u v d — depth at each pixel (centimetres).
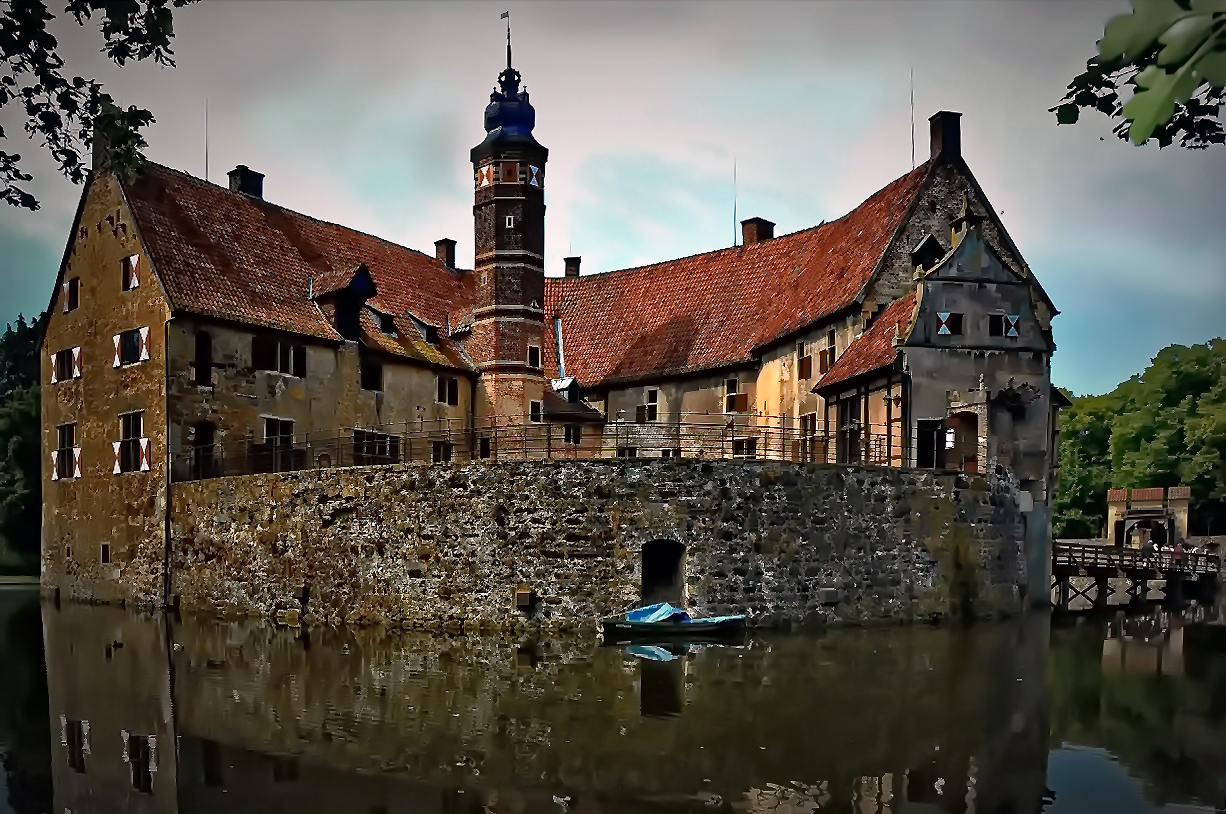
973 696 1948
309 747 1591
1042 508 3319
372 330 4012
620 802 1324
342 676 2131
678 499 2741
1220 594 4434
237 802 1343
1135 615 3675
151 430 3375
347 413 3778
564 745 1584
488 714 1778
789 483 2819
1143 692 2023
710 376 4512
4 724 1767
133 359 3469
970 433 3259
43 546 3916
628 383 4659
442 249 5131
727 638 2595
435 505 2788
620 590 2706
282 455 3562
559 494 2725
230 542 3127
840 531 2862
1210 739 1645
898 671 2188
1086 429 7775
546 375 4828
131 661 2370
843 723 1722
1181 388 7050
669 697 1903
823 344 3878
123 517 3481
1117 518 6488
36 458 5600
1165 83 301
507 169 4219
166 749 1594
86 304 3719
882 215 4034
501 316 4206
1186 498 6103
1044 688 2044
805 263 4484
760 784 1396
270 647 2523
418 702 1875
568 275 5512
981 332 3275
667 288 5016
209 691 2006
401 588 2797
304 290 3897
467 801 1335
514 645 2514
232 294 3559
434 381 4128
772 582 2778
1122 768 1477
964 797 1346
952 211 3894
